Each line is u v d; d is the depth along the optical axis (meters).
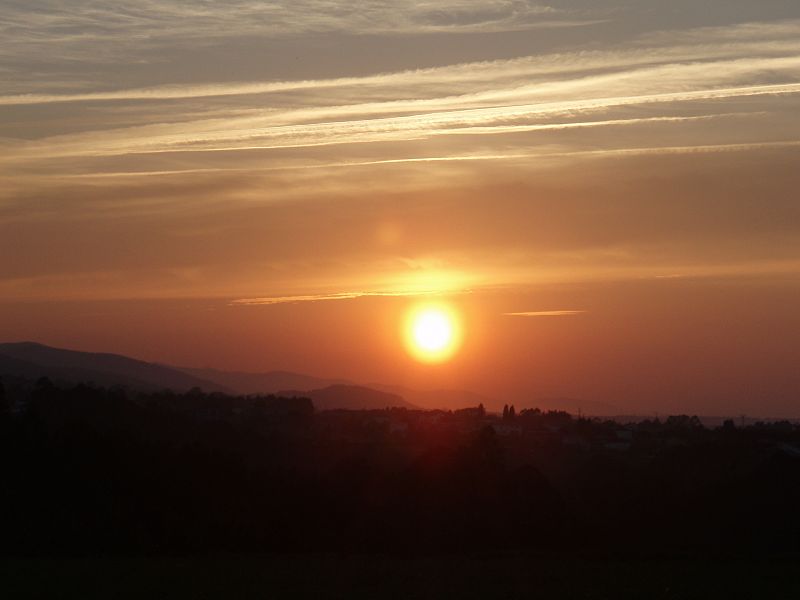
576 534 55.84
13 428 57.00
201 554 47.34
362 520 54.25
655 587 37.25
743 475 65.50
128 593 34.62
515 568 41.88
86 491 52.47
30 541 47.03
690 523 58.56
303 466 73.38
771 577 40.03
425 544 52.12
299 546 50.66
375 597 34.44
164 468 57.22
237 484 57.53
